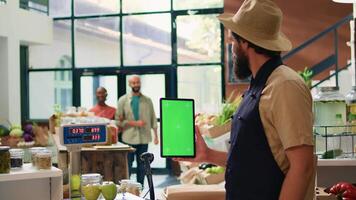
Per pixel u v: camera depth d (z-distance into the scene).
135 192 3.06
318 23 9.86
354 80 4.54
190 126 2.50
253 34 2.03
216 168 3.64
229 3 10.25
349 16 8.09
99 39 10.98
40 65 11.21
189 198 2.74
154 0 10.65
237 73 2.16
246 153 2.02
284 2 9.98
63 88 11.16
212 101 10.38
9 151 2.87
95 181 2.76
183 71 10.57
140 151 8.34
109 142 5.23
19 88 9.74
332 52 9.70
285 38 2.19
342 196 2.39
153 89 10.73
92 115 6.01
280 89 1.92
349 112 3.04
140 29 10.77
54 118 5.81
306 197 2.04
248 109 2.03
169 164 9.86
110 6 10.89
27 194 3.01
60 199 2.99
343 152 2.94
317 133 2.97
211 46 10.38
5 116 9.41
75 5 11.04
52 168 2.98
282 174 1.99
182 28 10.55
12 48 9.49
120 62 10.89
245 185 2.04
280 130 1.91
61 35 11.15
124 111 8.38
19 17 9.68
